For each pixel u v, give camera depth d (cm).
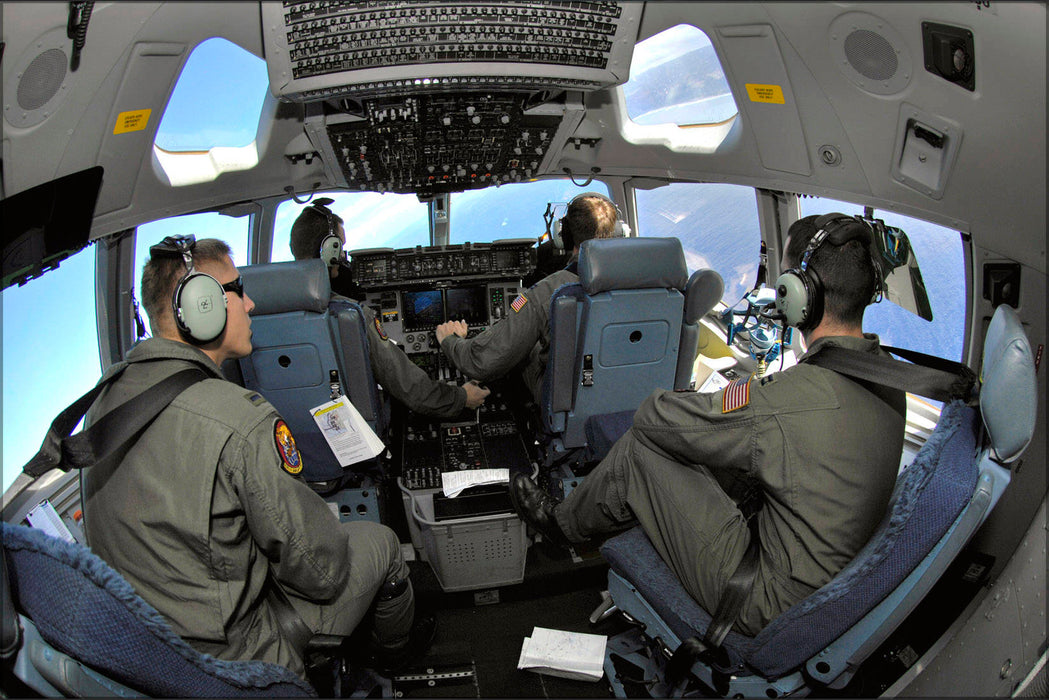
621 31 274
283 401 272
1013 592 161
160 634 127
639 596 204
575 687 231
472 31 265
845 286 165
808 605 151
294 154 370
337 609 184
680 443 183
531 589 283
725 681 176
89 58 210
